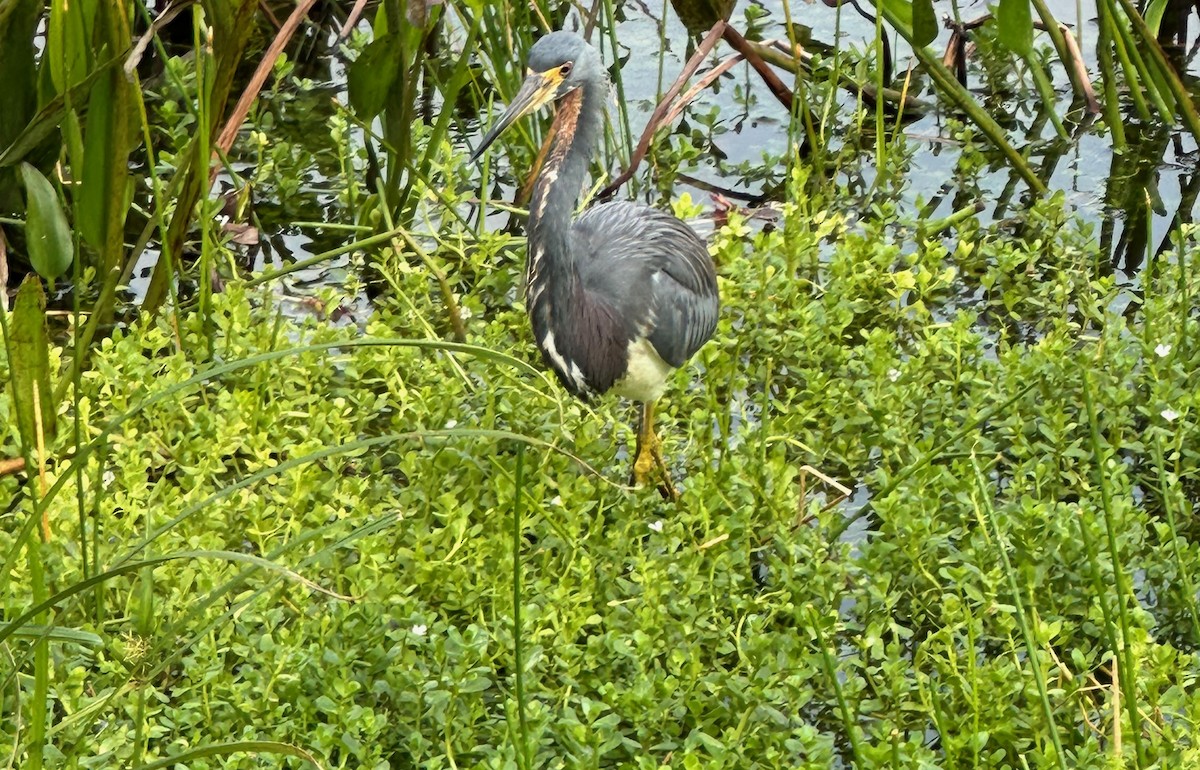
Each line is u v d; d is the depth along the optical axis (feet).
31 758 13.69
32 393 14.76
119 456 20.43
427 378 23.07
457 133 32.78
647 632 17.13
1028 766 15.97
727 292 24.59
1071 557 18.15
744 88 35.12
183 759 13.10
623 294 20.70
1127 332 25.17
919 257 27.40
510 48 29.76
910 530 18.44
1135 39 34.47
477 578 18.11
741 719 16.19
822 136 31.27
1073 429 21.40
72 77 20.30
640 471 21.36
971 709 16.49
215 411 22.67
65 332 26.09
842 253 25.91
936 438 21.79
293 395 22.50
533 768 15.52
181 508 19.08
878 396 22.08
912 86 34.73
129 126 20.63
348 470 22.02
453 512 18.85
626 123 30.01
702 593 18.38
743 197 30.96
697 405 23.67
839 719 17.43
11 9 22.63
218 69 21.90
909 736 16.49
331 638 16.83
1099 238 29.12
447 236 28.50
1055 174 31.37
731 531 19.24
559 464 21.11
